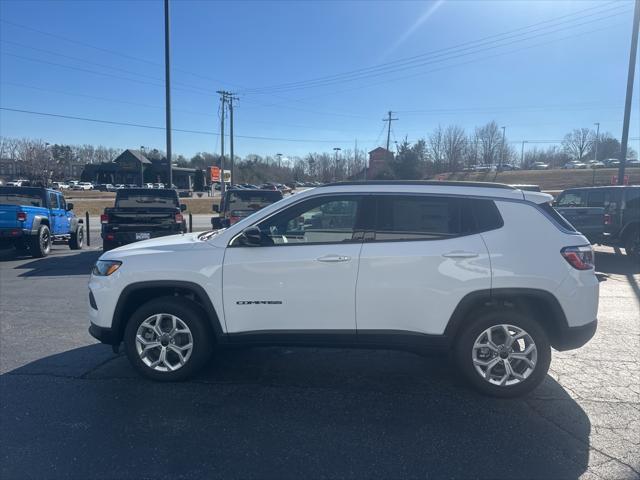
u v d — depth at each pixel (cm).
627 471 321
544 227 430
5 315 714
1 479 311
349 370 501
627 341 600
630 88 2008
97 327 467
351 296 433
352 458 337
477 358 431
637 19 1952
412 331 432
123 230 1232
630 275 1059
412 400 430
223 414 401
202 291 446
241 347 456
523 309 454
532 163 10950
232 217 1277
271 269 439
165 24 2347
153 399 428
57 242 1775
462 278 423
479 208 436
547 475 317
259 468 325
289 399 430
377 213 441
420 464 330
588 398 434
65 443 354
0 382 464
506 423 387
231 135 5194
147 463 330
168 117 2422
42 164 7000
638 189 1248
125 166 9606
